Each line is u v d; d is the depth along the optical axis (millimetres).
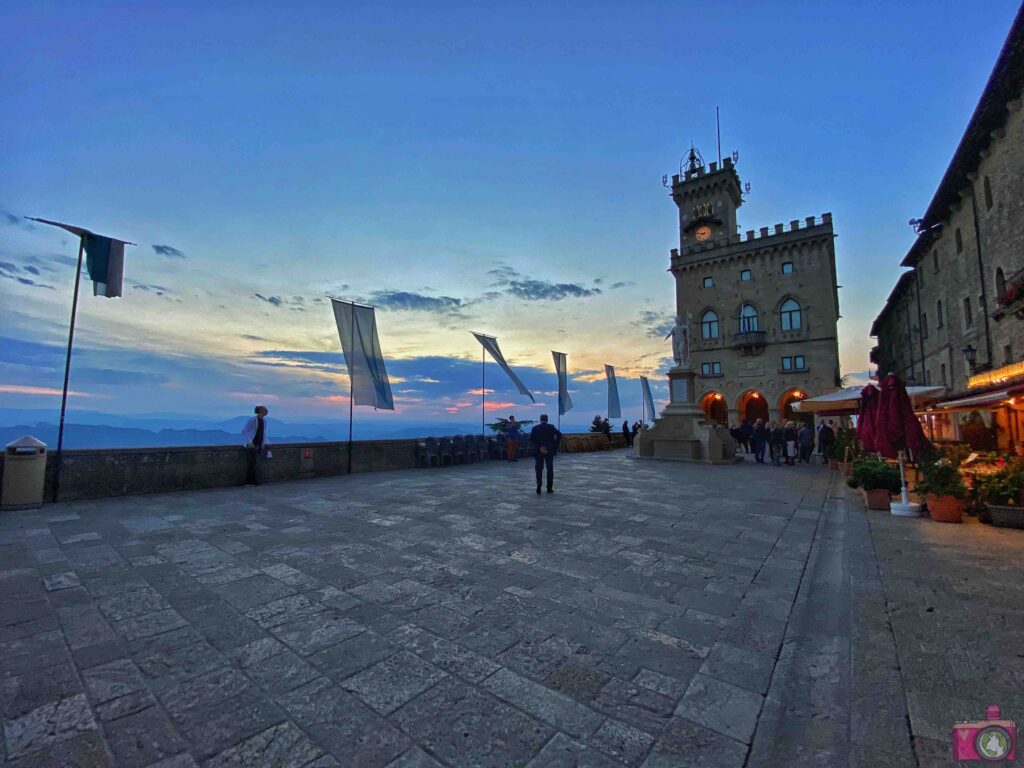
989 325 19672
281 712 2695
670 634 3736
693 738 2500
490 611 4145
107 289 9500
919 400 13977
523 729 2562
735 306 39844
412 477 13555
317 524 7402
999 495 7469
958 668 3070
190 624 3838
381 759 2322
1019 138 16609
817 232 36562
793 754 2375
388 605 4262
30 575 4949
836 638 3670
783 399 37375
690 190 45344
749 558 5762
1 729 2490
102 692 2863
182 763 2271
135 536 6543
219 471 11062
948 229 24656
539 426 10586
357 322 14875
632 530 7129
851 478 10188
